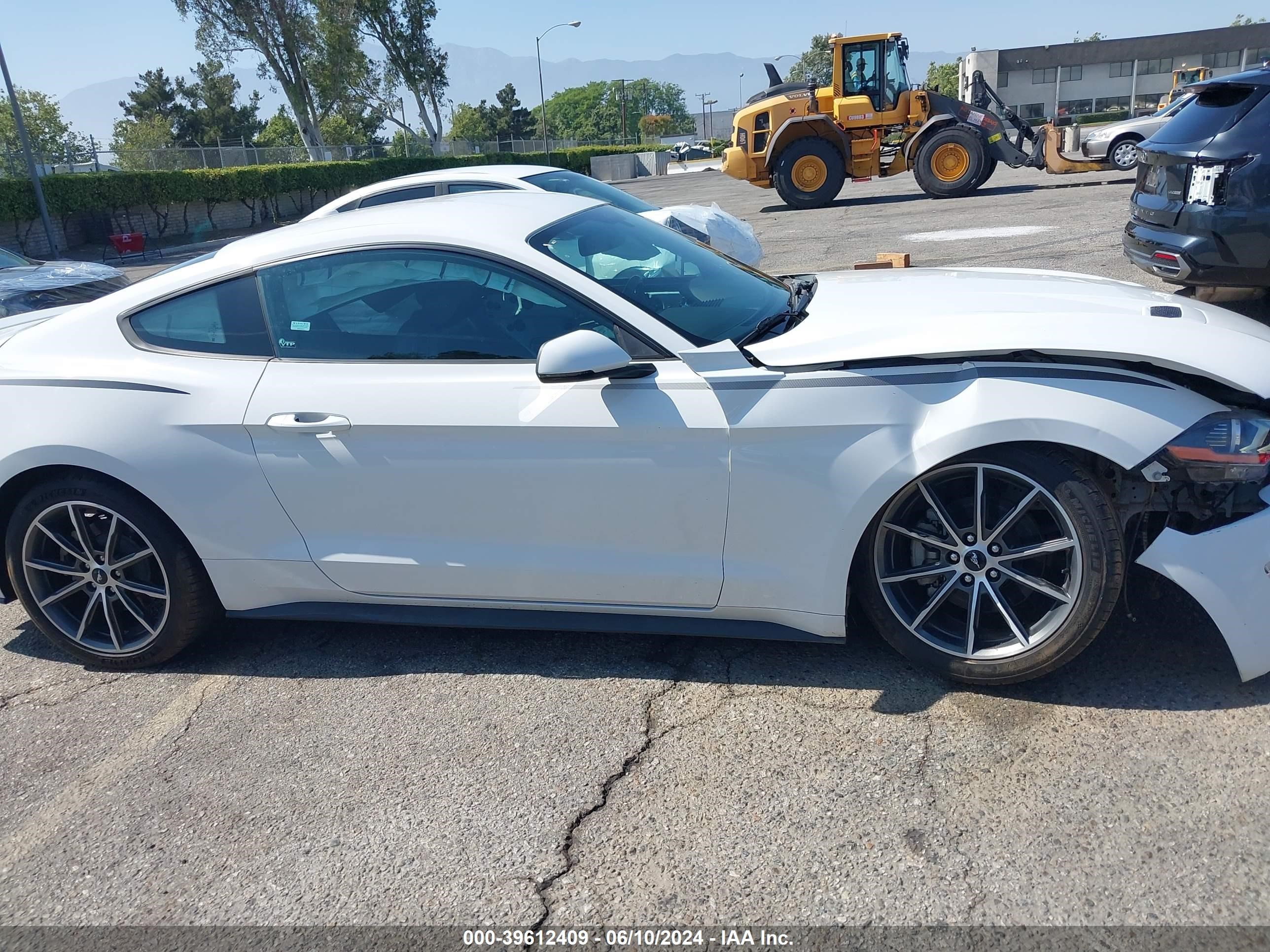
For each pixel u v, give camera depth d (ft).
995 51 255.29
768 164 57.26
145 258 79.20
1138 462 7.95
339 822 8.19
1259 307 20.88
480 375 9.59
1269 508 8.20
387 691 10.27
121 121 259.60
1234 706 8.46
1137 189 20.01
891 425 8.63
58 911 7.49
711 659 10.24
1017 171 72.90
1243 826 7.06
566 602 9.96
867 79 55.21
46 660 11.85
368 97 174.50
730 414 8.87
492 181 23.44
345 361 10.07
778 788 8.05
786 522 9.01
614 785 8.31
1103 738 8.21
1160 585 9.61
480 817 8.07
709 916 6.80
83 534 10.89
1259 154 16.69
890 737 8.55
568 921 6.89
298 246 10.48
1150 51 245.65
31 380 10.80
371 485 9.93
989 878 6.84
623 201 24.91
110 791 8.96
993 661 8.88
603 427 9.12
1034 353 8.48
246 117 277.23
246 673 11.00
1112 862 6.86
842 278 11.98
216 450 10.22
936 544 8.91
